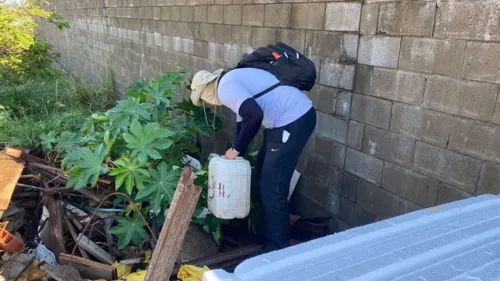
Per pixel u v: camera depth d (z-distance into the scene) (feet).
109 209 9.72
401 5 8.04
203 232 9.80
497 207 4.58
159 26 19.62
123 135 8.87
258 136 12.59
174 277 8.30
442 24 7.34
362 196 9.58
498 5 6.44
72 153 9.62
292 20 10.99
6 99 18.72
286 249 3.67
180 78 12.58
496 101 6.68
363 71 9.12
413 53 7.95
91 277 8.22
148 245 9.57
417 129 8.07
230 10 13.70
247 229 10.59
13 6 19.17
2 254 8.18
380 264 3.38
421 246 3.67
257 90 8.58
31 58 20.72
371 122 9.10
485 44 6.71
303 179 11.50
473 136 7.09
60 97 20.58
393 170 8.71
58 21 23.82
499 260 3.45
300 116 8.62
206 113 12.25
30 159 10.84
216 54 14.98
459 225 4.10
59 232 9.25
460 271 3.27
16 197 10.09
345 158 9.95
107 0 26.78
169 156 10.14
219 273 3.40
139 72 23.18
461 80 7.16
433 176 7.87
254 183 9.99
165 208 9.17
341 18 9.46
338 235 3.92
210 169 8.70
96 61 31.78
